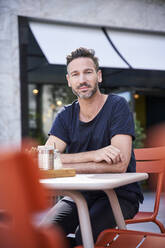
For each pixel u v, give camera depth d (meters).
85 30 6.68
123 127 1.95
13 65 5.89
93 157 1.82
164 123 11.41
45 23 6.37
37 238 0.71
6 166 0.62
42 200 0.64
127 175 1.46
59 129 2.16
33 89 8.23
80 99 2.03
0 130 5.78
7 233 0.71
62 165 1.85
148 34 7.30
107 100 2.05
